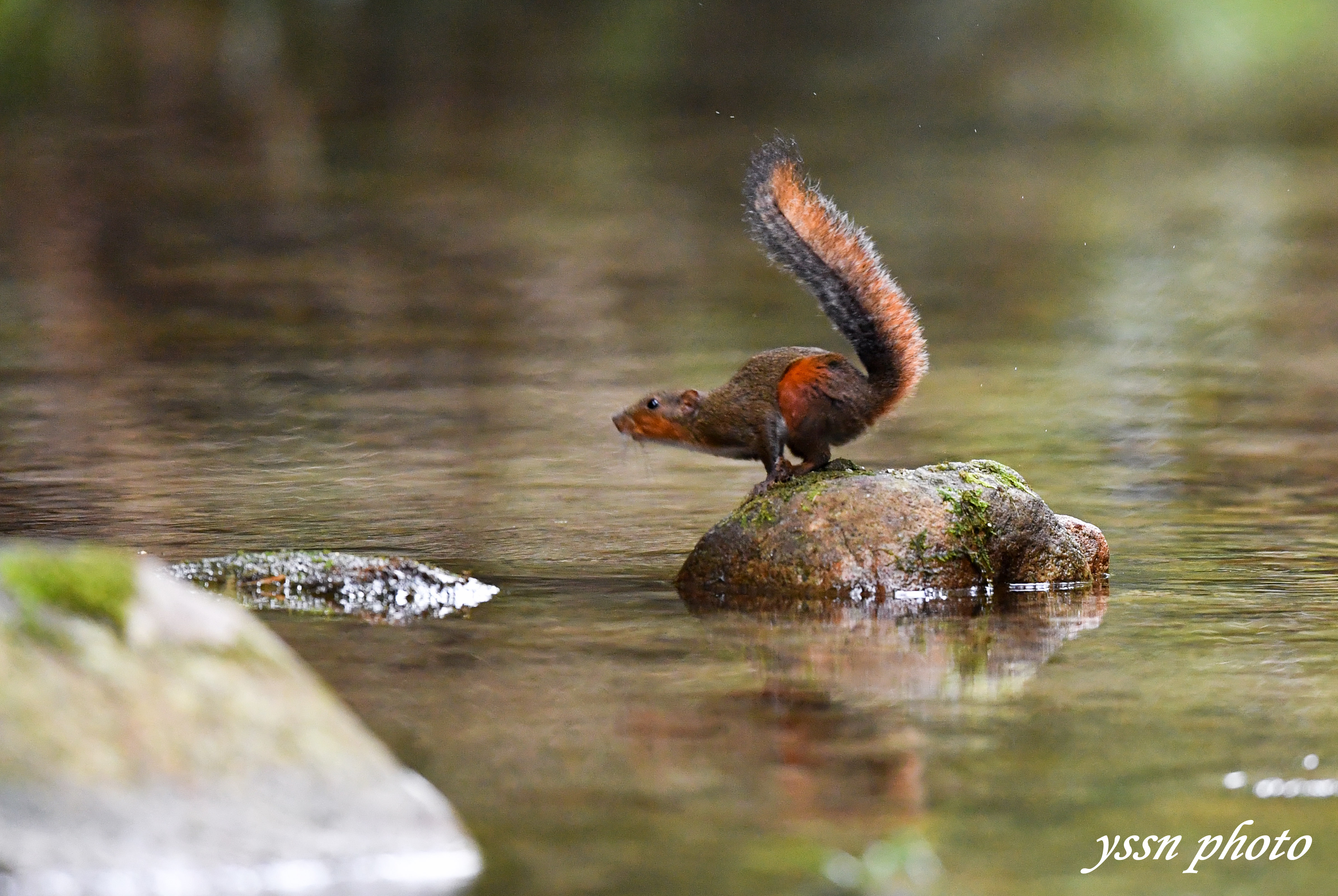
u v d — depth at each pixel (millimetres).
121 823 5289
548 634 8805
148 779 5410
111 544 11070
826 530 9898
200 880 5250
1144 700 7523
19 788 5246
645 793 6160
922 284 26906
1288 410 17344
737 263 28562
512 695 7512
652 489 13328
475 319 23281
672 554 11031
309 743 5703
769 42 61781
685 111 49781
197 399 17484
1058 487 13617
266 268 27000
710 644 8586
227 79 52250
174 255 27844
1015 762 6570
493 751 6652
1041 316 24156
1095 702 7477
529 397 17891
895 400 10180
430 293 25281
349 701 7383
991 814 5992
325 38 60531
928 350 21516
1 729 5312
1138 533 11836
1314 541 11516
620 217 33250
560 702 7395
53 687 5457
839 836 5770
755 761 6547
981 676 7949
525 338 21875
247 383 18500
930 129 47781
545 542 11375
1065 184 38500
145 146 40469
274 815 5477
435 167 39031
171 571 9773
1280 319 23656
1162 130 48031
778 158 10242
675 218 33281
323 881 5336
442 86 53031
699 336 22109
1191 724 7117
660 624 9062
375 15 63750
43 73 51594
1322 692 7660
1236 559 10977
